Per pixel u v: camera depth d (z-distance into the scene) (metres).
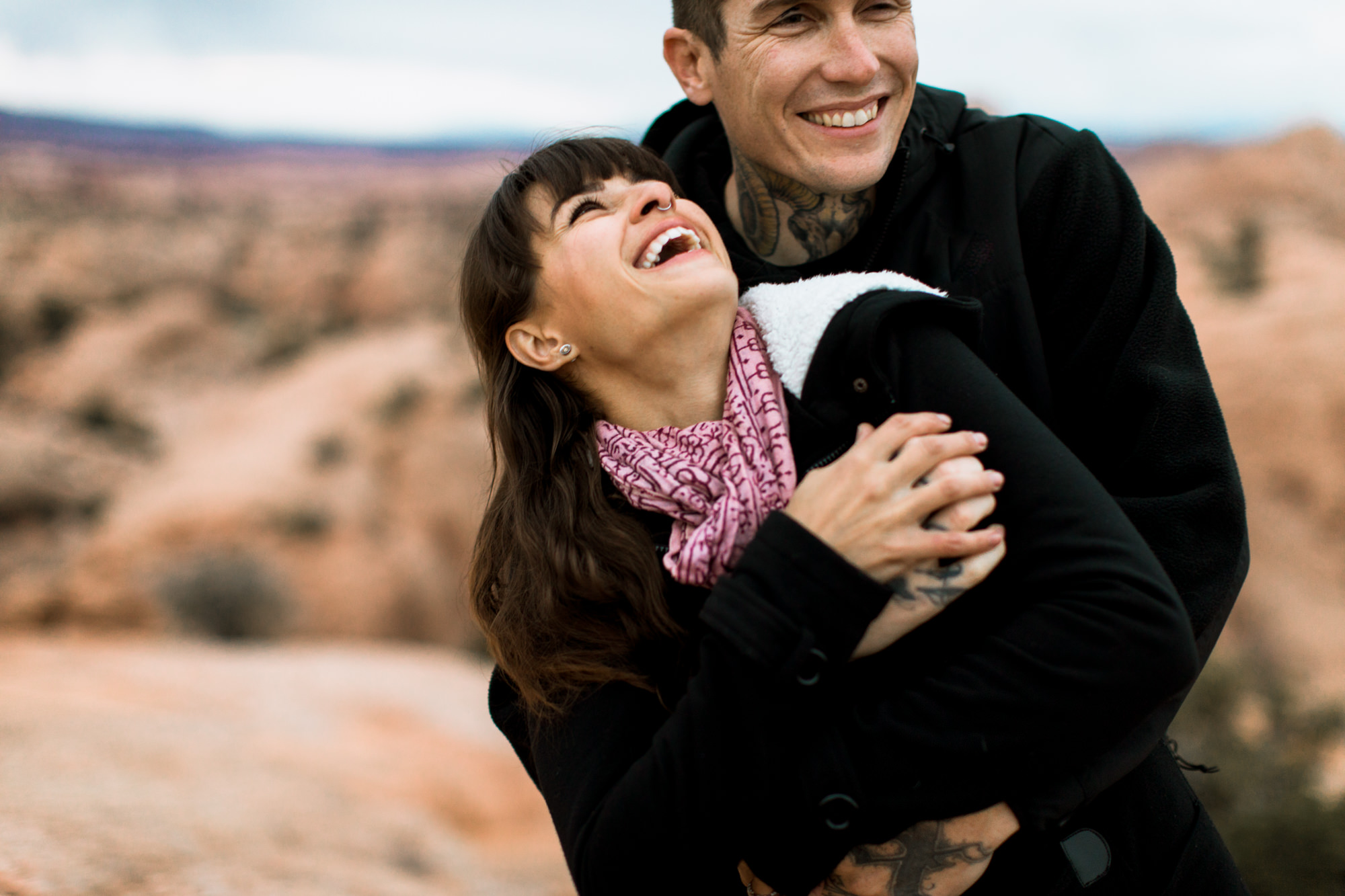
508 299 1.28
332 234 105.12
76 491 46.91
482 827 12.30
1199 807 1.30
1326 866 6.60
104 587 31.78
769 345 1.22
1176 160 114.31
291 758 11.05
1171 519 1.15
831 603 1.03
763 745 1.03
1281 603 27.97
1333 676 24.61
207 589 30.56
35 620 30.72
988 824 1.07
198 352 79.44
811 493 1.08
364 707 15.03
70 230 107.06
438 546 41.69
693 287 1.19
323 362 65.75
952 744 1.00
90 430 57.19
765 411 1.17
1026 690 0.98
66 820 5.05
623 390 1.29
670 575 1.25
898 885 1.10
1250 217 61.53
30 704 10.30
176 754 9.16
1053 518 1.02
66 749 8.13
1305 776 7.73
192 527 37.28
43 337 80.75
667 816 1.04
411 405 50.47
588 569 1.22
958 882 1.09
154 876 4.23
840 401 1.16
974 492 1.03
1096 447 1.28
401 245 97.69
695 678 1.08
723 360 1.26
